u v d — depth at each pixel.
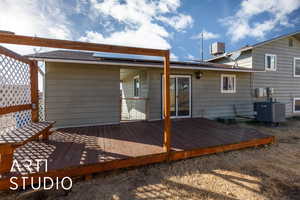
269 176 2.96
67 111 5.74
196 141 4.14
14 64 3.56
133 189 2.57
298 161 3.58
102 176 2.91
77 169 2.70
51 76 5.54
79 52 7.95
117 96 6.36
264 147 4.45
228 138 4.40
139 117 8.19
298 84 10.26
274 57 9.64
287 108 9.93
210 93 8.08
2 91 3.12
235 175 2.99
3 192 2.41
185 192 2.51
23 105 3.87
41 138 4.15
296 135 5.73
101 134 4.77
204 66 7.51
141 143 3.92
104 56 6.91
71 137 4.45
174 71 7.41
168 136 3.39
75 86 5.82
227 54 10.38
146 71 7.25
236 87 8.64
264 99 9.28
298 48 10.27
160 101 7.18
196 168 3.23
